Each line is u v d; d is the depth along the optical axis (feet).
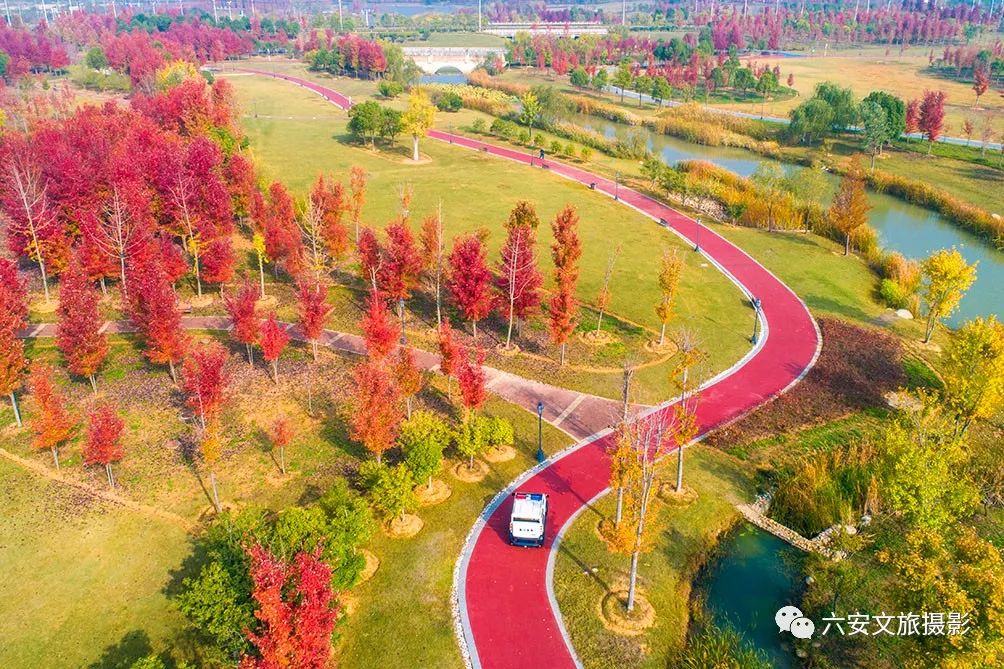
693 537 136.87
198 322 212.02
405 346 183.42
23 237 216.74
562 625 115.85
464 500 143.74
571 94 602.85
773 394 184.65
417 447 136.87
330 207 240.73
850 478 149.89
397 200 322.34
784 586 129.39
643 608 118.83
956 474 142.82
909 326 223.30
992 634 91.40
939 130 420.36
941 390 186.29
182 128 372.58
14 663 108.47
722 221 313.32
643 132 497.87
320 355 195.93
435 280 226.79
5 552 127.95
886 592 114.62
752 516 144.25
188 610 101.71
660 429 125.39
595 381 187.93
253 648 97.09
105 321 209.56
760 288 244.63
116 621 115.44
